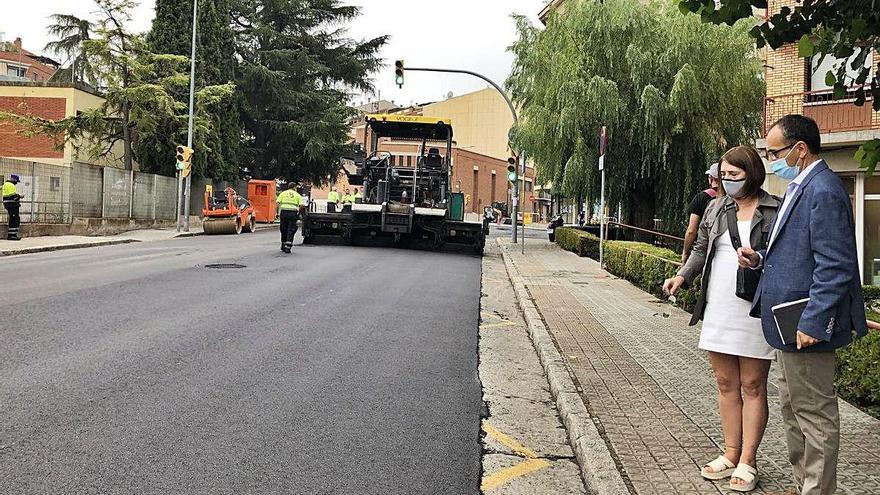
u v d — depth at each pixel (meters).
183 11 35.12
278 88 42.19
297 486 3.92
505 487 4.09
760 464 4.18
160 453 4.29
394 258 18.36
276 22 44.41
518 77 24.25
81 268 13.51
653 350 7.53
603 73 20.66
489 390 6.17
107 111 34.19
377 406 5.47
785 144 3.45
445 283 13.57
